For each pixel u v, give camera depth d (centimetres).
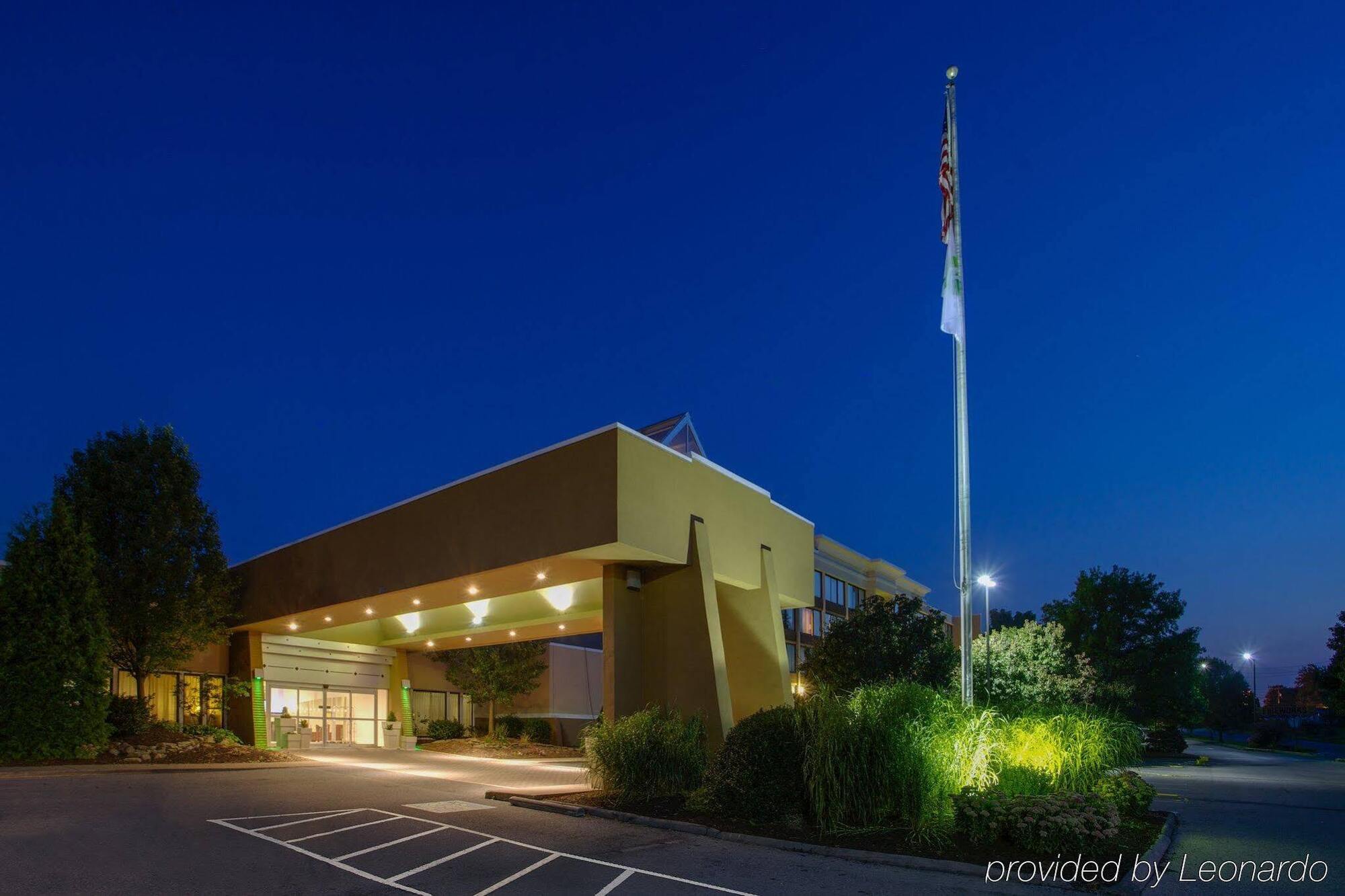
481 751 2888
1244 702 7831
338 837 1084
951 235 1551
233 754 2203
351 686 3164
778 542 2288
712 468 2019
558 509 1747
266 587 2631
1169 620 4081
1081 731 1364
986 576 2694
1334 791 1875
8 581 1922
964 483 1461
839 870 925
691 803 1273
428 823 1206
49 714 1864
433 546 2023
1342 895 829
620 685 1800
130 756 1992
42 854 933
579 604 2508
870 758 1108
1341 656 3984
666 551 1777
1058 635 2527
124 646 2302
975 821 1002
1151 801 1332
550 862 956
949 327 1523
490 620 2770
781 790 1159
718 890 838
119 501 2266
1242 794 1772
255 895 790
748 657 2116
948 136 1588
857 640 2131
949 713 1203
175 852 967
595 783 1493
